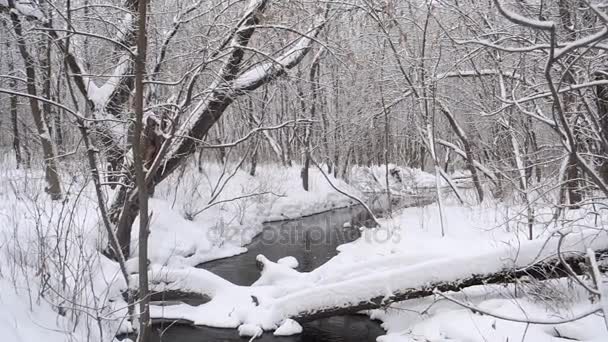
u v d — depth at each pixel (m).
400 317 6.36
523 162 9.58
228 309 6.93
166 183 12.20
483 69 10.62
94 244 7.07
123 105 6.73
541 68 6.88
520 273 5.73
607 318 3.42
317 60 11.58
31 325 4.37
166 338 6.43
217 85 6.28
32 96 4.48
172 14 7.17
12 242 5.78
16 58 8.95
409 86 11.23
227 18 7.13
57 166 7.34
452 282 5.89
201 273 7.33
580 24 5.87
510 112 9.62
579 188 5.73
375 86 13.00
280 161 20.02
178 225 10.68
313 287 6.57
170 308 7.06
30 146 11.85
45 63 8.26
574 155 3.30
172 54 6.96
